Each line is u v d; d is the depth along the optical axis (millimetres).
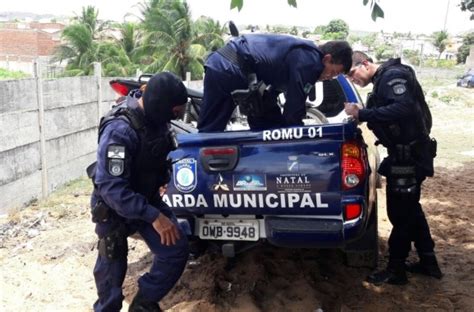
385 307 3568
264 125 3676
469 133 14703
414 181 3793
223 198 3383
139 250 4691
